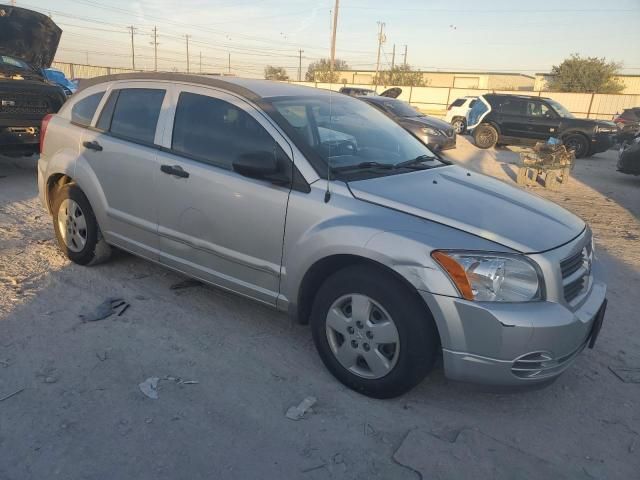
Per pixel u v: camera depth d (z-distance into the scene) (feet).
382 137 13.39
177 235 12.65
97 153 14.17
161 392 10.07
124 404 9.66
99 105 14.71
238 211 11.37
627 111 68.59
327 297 10.36
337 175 10.75
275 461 8.52
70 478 7.94
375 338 9.78
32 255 16.25
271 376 10.79
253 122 11.55
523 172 37.04
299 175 10.73
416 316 9.32
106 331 12.11
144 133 13.42
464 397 10.52
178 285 14.67
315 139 11.62
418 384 10.77
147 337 11.97
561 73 171.83
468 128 61.05
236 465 8.39
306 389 10.43
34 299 13.39
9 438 8.66
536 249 9.25
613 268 18.76
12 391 9.82
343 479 8.25
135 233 13.69
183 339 11.99
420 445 9.05
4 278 14.44
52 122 15.92
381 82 197.98
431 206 10.03
